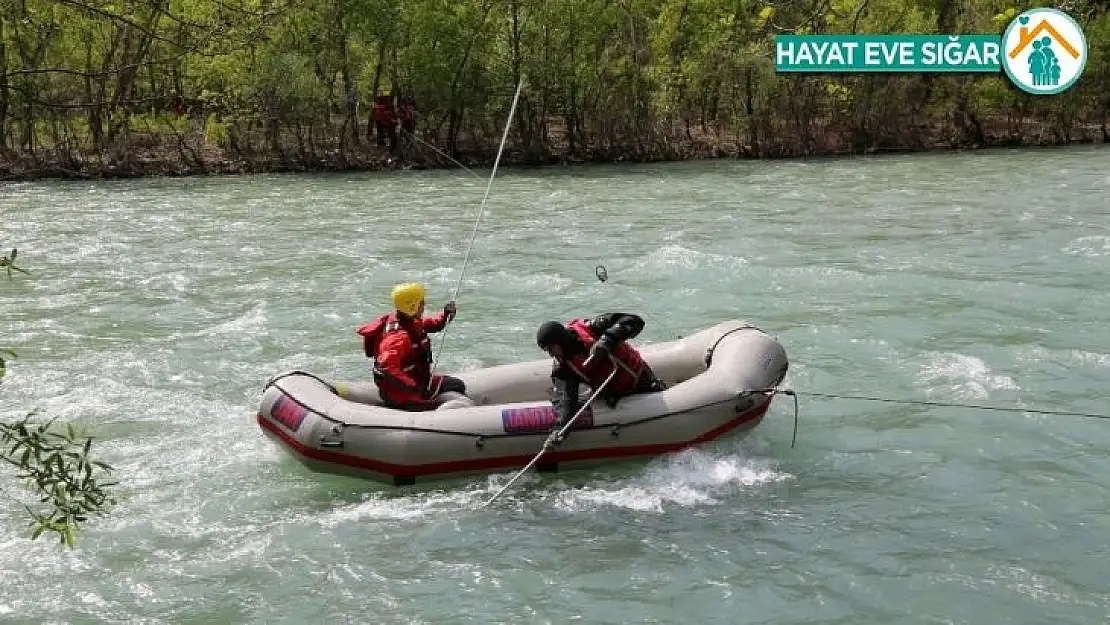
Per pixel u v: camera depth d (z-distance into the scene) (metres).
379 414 7.32
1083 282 12.52
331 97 30.11
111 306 12.76
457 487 7.26
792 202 20.52
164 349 10.88
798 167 27.44
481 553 6.41
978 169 25.33
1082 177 22.88
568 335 7.24
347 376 9.99
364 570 6.24
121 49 23.02
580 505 6.97
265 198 23.00
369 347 7.98
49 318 12.20
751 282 13.09
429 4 29.47
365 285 13.67
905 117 31.92
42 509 7.03
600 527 6.68
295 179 26.91
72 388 9.58
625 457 7.41
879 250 15.02
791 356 10.11
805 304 11.98
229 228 18.78
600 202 21.44
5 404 9.12
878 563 6.18
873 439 8.04
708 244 15.96
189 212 20.92
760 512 6.86
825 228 17.16
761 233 16.86
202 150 29.64
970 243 15.27
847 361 9.88
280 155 29.09
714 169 27.59
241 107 28.81
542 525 6.72
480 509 6.94
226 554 6.46
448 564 6.29
